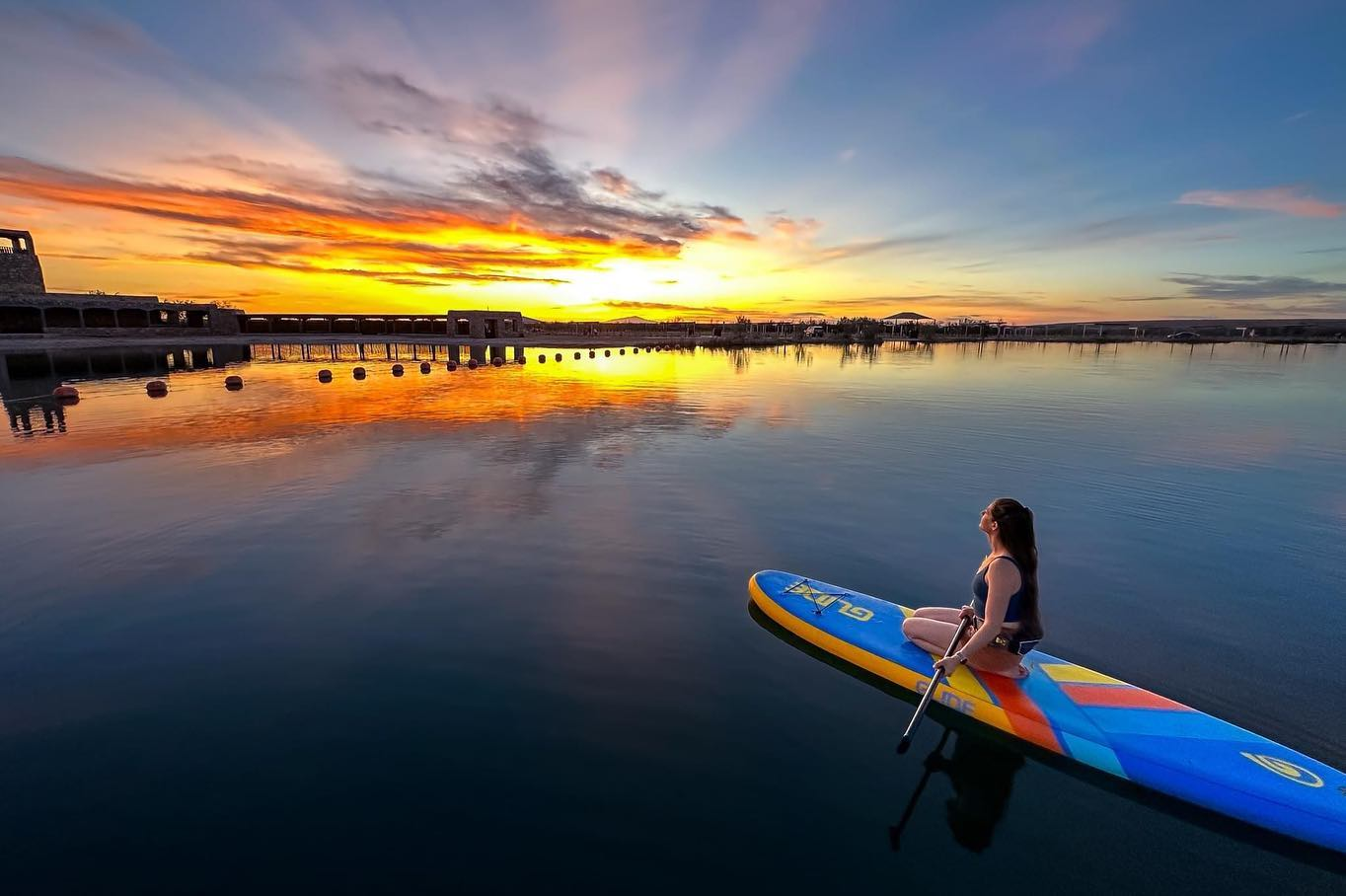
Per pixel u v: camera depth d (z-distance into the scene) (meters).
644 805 2.87
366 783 2.99
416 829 2.71
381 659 4.13
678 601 5.06
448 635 4.46
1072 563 5.88
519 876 2.47
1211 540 6.49
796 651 4.30
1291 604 5.04
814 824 2.79
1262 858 2.69
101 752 3.20
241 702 3.65
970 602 5.11
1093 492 8.19
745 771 3.12
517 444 11.20
